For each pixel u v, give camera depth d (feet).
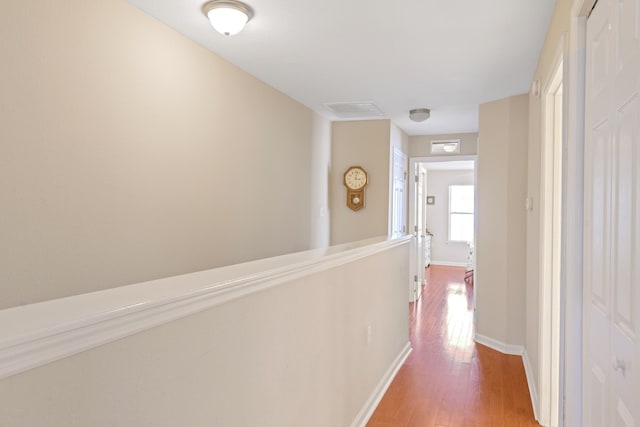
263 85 12.45
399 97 13.92
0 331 2.45
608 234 4.44
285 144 13.85
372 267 9.87
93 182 7.17
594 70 5.08
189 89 9.40
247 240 11.78
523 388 10.89
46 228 6.43
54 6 6.46
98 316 2.86
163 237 8.75
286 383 5.73
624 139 3.90
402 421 9.16
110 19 7.42
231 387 4.51
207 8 7.87
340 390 7.80
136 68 7.98
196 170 9.68
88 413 2.90
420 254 24.35
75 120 6.83
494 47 9.66
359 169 17.44
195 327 3.95
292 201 14.43
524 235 13.42
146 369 3.39
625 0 3.91
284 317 5.66
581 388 5.60
